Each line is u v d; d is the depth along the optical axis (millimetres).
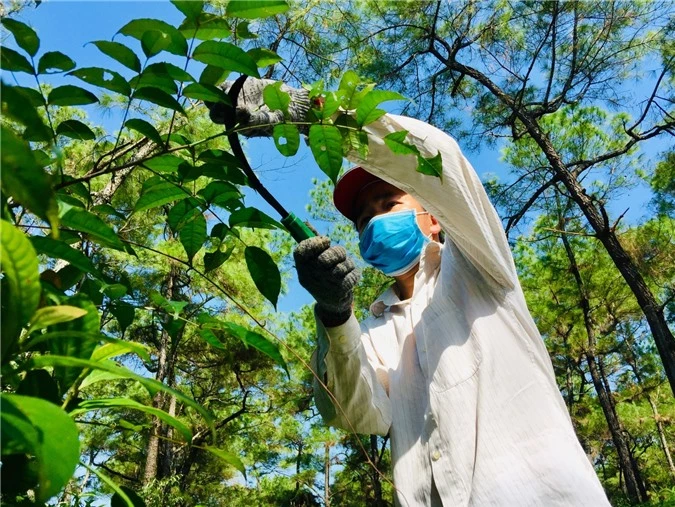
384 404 1485
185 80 811
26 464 557
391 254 1689
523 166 8961
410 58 7215
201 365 9109
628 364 13000
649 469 14609
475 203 1314
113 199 4500
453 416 1252
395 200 1773
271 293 997
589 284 9719
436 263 1652
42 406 413
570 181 6484
